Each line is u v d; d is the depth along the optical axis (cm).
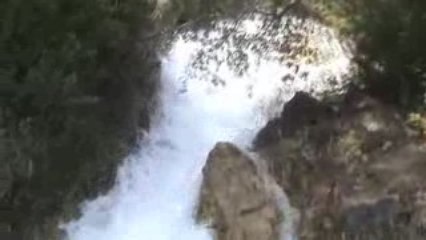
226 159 1546
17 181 1464
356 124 1543
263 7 1675
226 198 1509
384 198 1394
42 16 1440
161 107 1761
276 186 1538
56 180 1503
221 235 1495
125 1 1595
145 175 1641
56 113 1476
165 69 1784
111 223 1552
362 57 1617
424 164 1430
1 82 1411
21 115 1457
